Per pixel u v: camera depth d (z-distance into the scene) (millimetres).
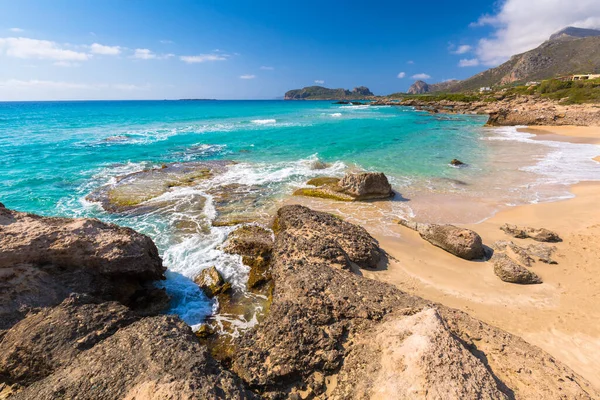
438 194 15555
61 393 4441
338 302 6512
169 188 16156
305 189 15844
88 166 20312
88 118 55500
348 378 5207
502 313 7340
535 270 8930
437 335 4879
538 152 24328
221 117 56688
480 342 5754
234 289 8336
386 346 5156
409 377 4422
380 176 14672
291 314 6223
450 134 34812
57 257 6867
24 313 5914
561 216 12375
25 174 18188
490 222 12289
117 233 8031
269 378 5480
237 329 7043
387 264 9352
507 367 5223
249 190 15969
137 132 35688
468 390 4246
